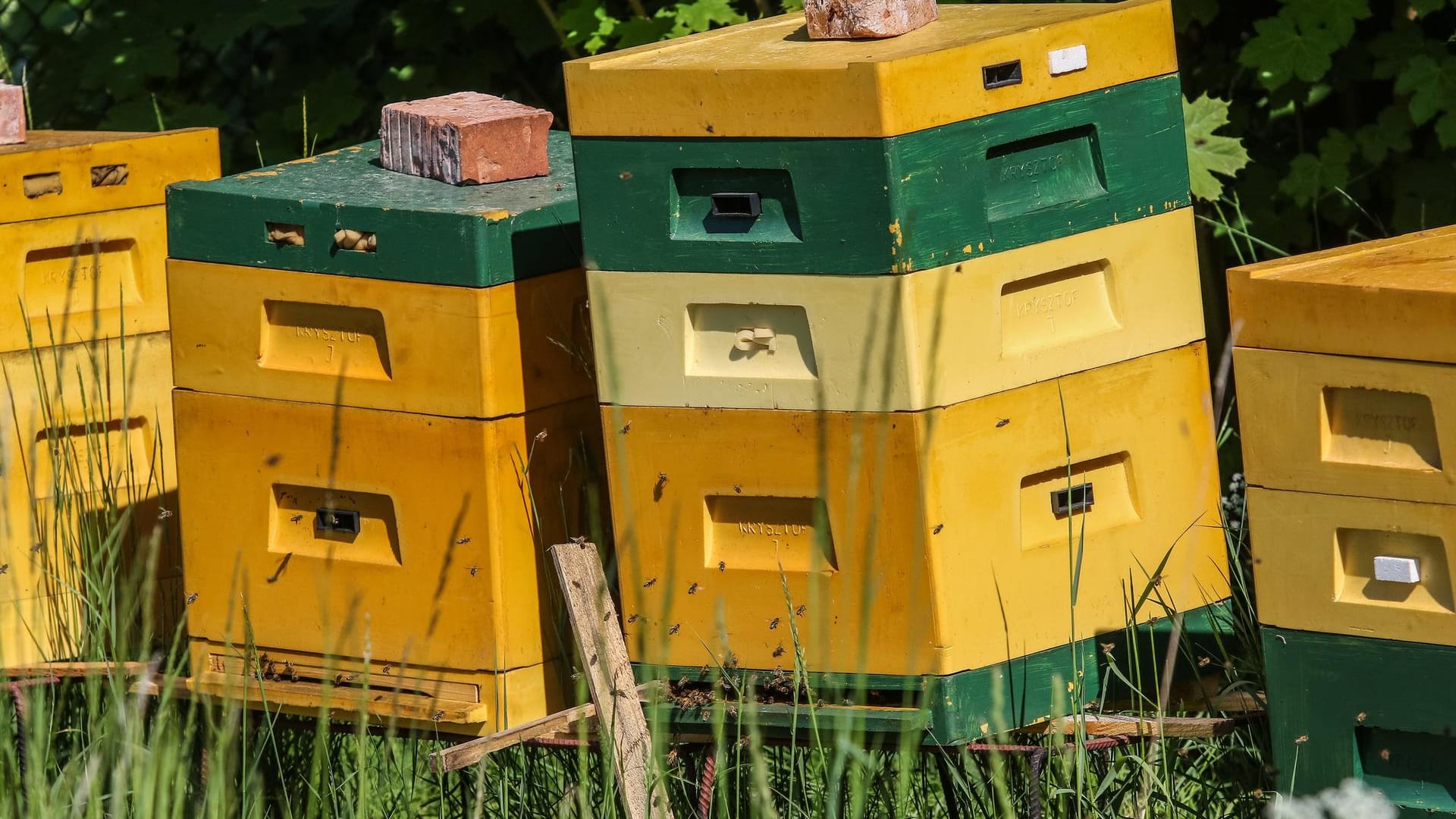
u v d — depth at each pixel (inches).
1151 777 214.2
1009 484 208.8
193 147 284.2
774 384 206.2
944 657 206.2
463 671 230.7
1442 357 185.5
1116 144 211.6
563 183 244.4
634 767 217.6
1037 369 208.5
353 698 234.4
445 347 221.8
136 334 280.5
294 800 249.0
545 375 227.5
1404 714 198.1
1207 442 224.5
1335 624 200.5
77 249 270.2
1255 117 368.5
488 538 224.7
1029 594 213.0
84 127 430.6
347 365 230.2
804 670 203.5
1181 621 218.7
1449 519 189.6
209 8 415.2
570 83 207.9
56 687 262.4
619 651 223.8
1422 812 200.4
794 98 195.9
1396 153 353.4
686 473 213.6
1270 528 203.0
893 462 202.1
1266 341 198.2
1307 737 206.4
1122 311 215.3
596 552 224.7
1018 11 233.1
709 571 216.4
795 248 200.8
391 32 443.8
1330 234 366.9
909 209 195.3
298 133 424.8
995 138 201.0
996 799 228.4
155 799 221.9
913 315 197.5
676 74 201.2
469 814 235.3
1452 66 330.0
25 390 269.0
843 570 209.2
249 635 226.5
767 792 194.1
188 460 245.1
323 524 238.1
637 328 211.9
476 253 216.8
